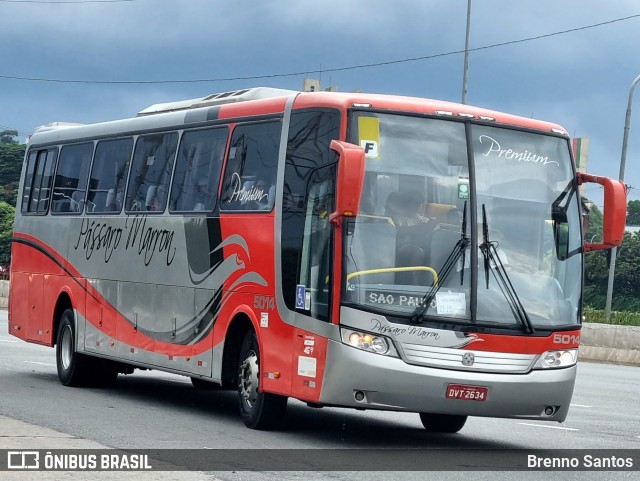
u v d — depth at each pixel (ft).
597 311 129.49
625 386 72.02
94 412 47.03
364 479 32.60
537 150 41.65
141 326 52.44
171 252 50.37
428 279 38.81
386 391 37.96
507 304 39.40
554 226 41.06
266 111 44.86
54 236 62.13
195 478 30.71
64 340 59.62
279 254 42.09
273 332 42.04
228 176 46.83
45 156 64.80
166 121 52.90
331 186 39.42
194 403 53.36
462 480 33.35
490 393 38.63
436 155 40.09
